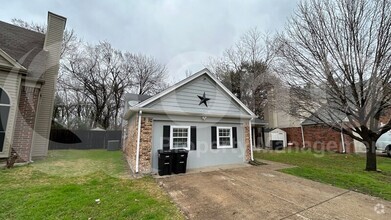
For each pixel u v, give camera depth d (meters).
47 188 4.95
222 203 4.29
